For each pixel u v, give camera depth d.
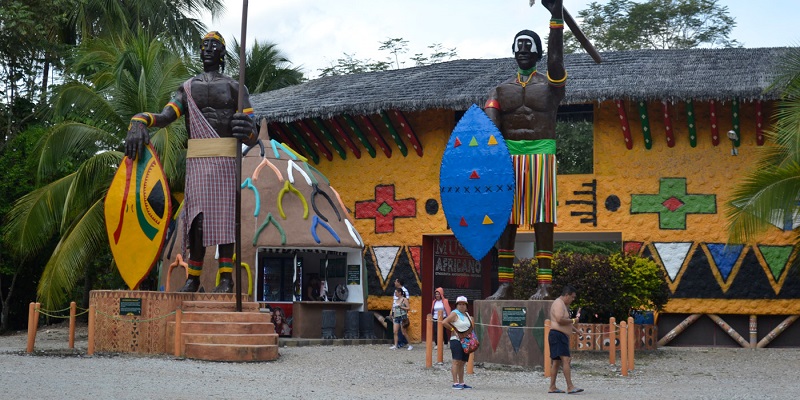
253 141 19.39
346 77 30.94
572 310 20.98
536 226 18.03
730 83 23.38
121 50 30.33
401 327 23.41
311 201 24.94
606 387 15.11
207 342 17.78
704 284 24.08
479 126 17.80
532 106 18.00
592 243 42.81
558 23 17.70
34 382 12.97
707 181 24.31
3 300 31.81
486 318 18.45
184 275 24.09
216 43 19.78
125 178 18.86
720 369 18.56
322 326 24.64
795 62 19.75
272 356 18.08
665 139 24.69
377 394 13.21
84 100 27.16
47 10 32.69
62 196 26.62
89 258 26.61
